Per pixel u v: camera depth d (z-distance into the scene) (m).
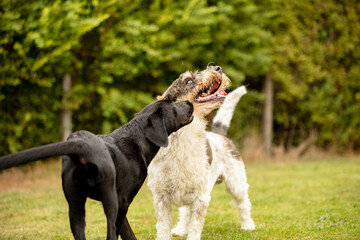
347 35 15.38
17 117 10.62
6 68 9.85
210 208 8.05
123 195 4.24
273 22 14.23
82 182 3.94
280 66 14.51
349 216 6.71
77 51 11.09
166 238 5.30
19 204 8.22
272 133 15.16
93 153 3.84
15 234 6.12
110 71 11.20
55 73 10.95
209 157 5.61
